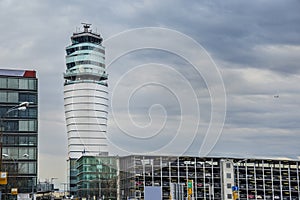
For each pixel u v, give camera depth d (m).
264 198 130.62
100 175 117.00
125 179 111.19
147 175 112.31
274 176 132.75
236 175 129.25
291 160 134.38
